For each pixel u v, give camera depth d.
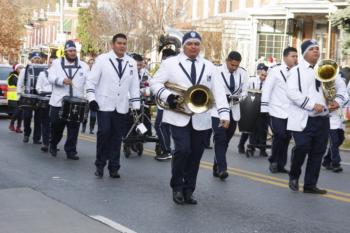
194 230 7.73
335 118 12.75
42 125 14.35
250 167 12.93
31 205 8.73
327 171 12.95
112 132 11.09
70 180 10.76
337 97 10.02
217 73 9.00
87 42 49.31
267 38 34.59
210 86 8.95
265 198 9.69
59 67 13.28
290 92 9.71
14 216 8.12
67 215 8.23
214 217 8.39
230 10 41.25
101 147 11.07
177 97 8.67
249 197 9.73
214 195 9.82
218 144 11.27
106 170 11.94
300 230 7.83
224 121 8.88
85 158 13.44
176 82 8.87
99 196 9.52
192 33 8.87
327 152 13.55
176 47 20.84
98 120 10.98
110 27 41.81
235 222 8.15
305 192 10.18
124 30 40.34
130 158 13.75
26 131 16.02
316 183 10.20
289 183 10.43
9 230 7.46
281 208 9.02
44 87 14.48
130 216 8.34
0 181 10.47
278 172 12.28
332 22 26.31
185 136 8.77
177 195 9.08
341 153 16.98
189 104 8.58
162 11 39.38
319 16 31.75
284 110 12.17
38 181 10.56
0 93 22.78
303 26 33.41
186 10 41.12
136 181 10.87
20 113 18.23
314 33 32.69
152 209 8.76
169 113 8.80
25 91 15.70
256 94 14.30
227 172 11.80
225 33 35.59
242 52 35.41
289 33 33.66
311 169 10.08
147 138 13.66
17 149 14.62
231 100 11.91
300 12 30.95
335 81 10.02
